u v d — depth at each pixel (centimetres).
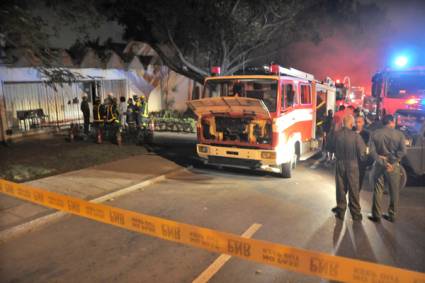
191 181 835
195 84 1955
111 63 1534
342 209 599
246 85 853
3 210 597
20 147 1128
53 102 1399
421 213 630
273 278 414
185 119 1612
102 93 1586
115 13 1385
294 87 888
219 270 432
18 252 483
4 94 1230
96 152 1069
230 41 1427
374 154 578
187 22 1335
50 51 898
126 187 746
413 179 842
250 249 339
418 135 770
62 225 570
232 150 838
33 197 530
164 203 679
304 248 493
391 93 1072
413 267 443
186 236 372
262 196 723
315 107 1054
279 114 805
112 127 1212
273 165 820
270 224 578
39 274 427
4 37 814
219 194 736
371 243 509
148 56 1780
